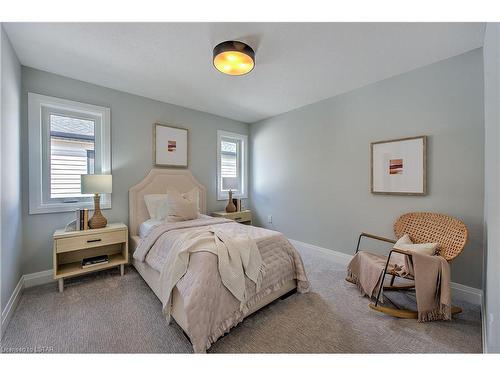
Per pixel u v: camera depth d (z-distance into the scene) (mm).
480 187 2002
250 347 1467
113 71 2412
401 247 1976
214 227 2385
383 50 2027
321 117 3285
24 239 2264
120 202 2932
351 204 2943
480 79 1995
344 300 2068
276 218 4012
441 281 1706
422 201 2332
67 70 2381
